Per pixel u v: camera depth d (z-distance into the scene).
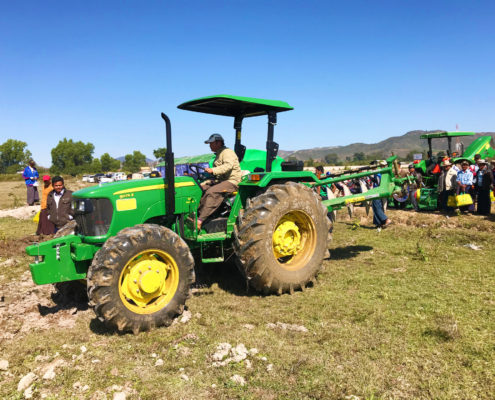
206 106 5.40
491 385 2.82
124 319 3.66
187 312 4.25
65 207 6.95
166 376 3.00
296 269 4.87
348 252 6.95
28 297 4.84
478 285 4.94
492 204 11.13
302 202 4.96
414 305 4.33
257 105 5.23
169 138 4.41
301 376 2.97
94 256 3.76
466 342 3.45
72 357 3.31
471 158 12.58
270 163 5.23
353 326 3.83
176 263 4.05
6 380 2.98
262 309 4.34
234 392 2.79
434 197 10.80
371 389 2.79
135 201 4.32
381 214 8.59
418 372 3.01
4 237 7.98
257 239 4.51
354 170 6.52
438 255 6.50
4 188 31.56
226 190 5.01
